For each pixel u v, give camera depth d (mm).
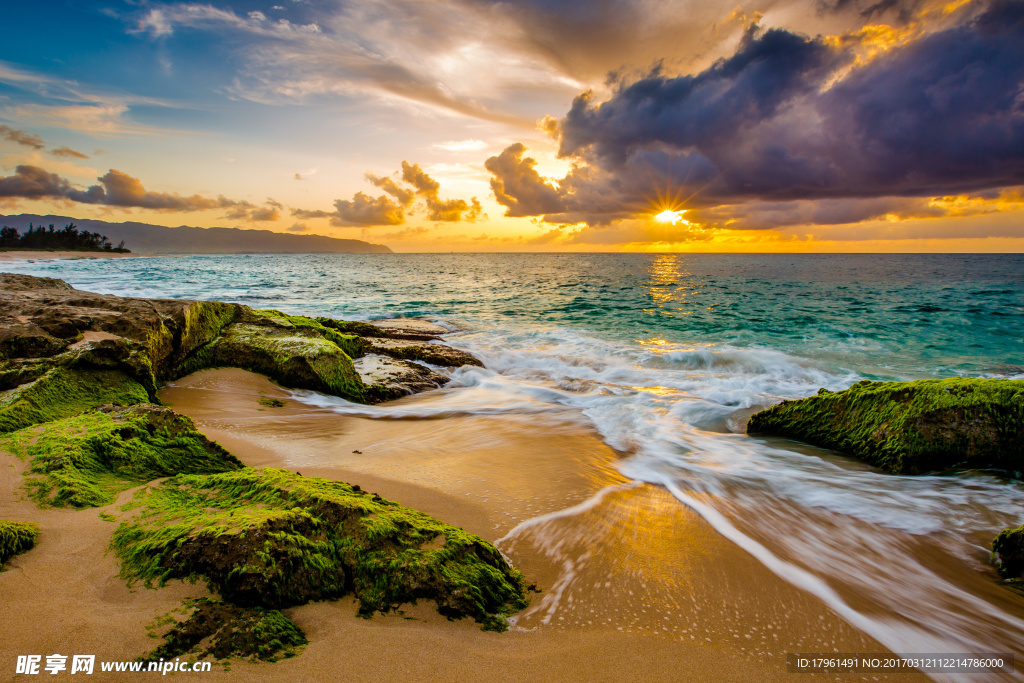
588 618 2930
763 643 2834
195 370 8344
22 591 2348
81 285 30375
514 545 3676
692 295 31594
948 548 4137
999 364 13148
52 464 3508
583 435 6930
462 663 2412
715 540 4004
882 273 56844
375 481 4559
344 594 2750
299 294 29828
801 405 7105
